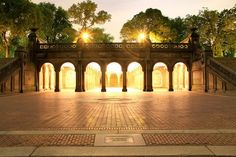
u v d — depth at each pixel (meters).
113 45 40.78
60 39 60.34
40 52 40.84
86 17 57.22
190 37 41.38
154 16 58.03
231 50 58.31
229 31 49.00
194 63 39.69
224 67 29.89
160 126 9.23
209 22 50.22
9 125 9.54
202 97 25.11
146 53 40.62
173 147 6.29
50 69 46.22
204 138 7.27
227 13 49.69
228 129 8.62
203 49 36.00
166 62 41.00
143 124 9.65
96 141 6.93
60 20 60.47
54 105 17.25
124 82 40.59
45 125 9.50
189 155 5.67
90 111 13.79
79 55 40.44
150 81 40.69
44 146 6.45
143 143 6.70
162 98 23.88
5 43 46.16
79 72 40.34
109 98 24.02
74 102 19.58
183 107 15.76
